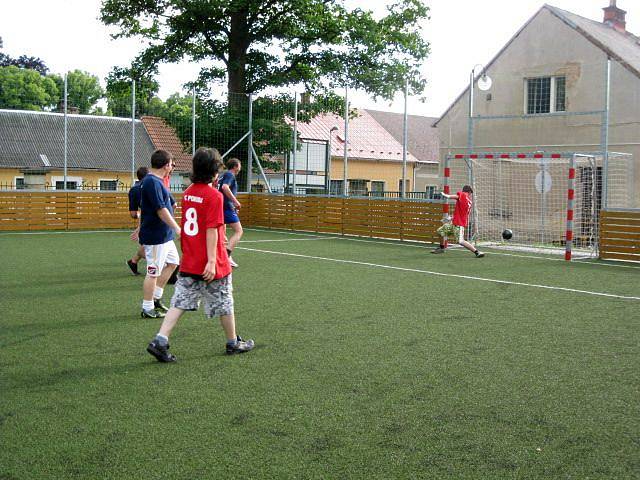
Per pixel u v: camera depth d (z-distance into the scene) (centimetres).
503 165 1964
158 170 680
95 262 1142
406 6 2698
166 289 896
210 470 334
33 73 3478
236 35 2536
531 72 2050
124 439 372
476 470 337
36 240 1557
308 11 2466
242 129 2173
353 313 733
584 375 505
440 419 408
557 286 966
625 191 1848
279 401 437
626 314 751
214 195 512
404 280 997
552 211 1833
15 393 447
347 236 1873
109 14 2555
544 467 342
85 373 495
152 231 682
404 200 1756
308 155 2300
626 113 1862
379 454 355
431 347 585
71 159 2680
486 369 518
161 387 463
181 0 2412
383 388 467
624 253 1366
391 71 2625
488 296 863
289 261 1221
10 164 2391
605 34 2152
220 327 650
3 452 353
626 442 375
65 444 364
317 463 343
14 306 748
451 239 1670
